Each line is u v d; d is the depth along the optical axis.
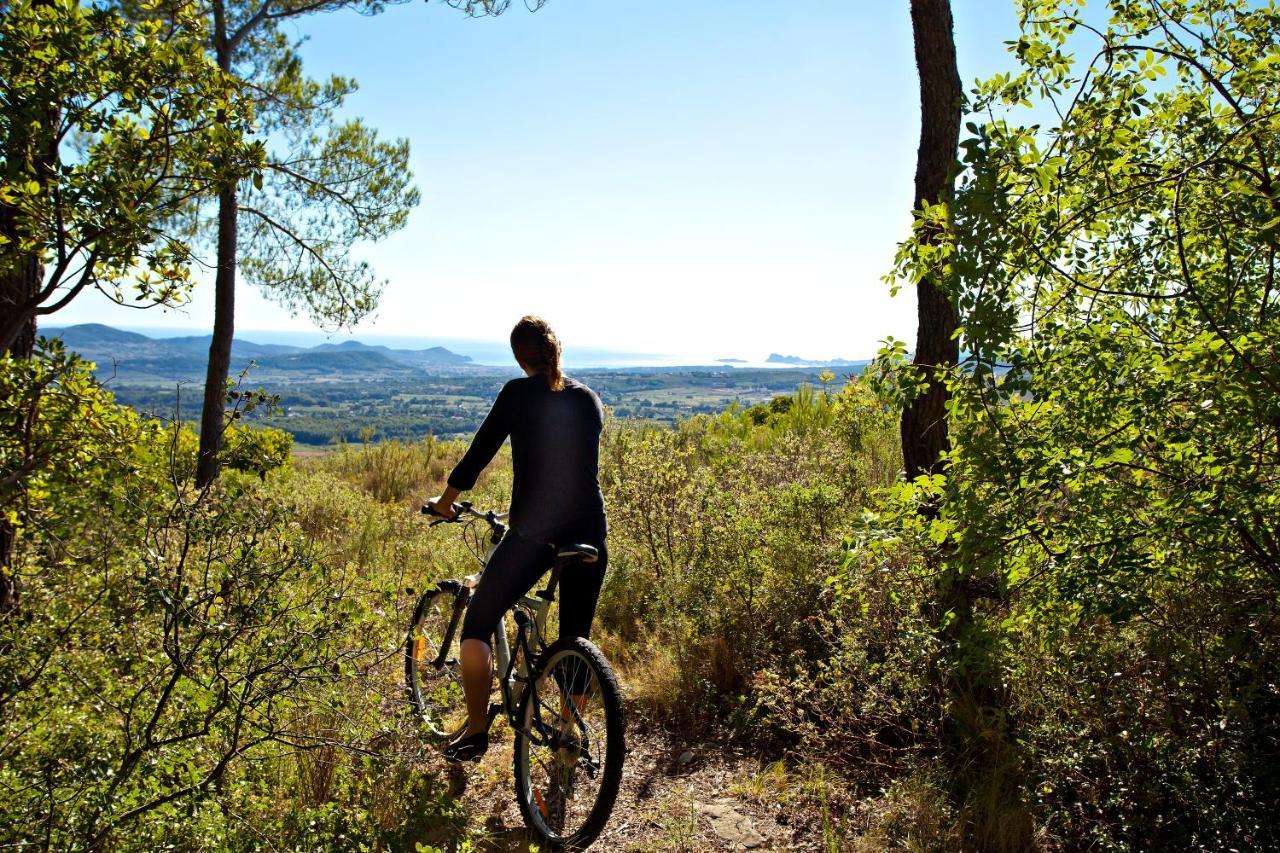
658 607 5.51
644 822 3.49
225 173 2.68
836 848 3.12
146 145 2.55
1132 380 2.76
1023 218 2.66
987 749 3.32
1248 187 2.73
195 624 2.56
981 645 3.06
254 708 2.69
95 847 2.40
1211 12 3.00
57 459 2.81
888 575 3.71
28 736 2.48
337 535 7.75
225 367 10.34
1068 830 3.02
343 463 15.33
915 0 3.89
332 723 3.40
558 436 3.47
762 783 3.64
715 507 5.66
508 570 3.43
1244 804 2.67
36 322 3.66
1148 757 2.88
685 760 4.05
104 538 2.82
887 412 4.20
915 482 3.01
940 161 3.92
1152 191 2.88
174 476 2.63
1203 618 2.78
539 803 3.50
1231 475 2.51
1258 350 2.48
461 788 3.83
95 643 2.85
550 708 3.51
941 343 3.96
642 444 6.62
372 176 11.07
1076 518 2.68
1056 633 2.99
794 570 4.86
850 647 3.87
